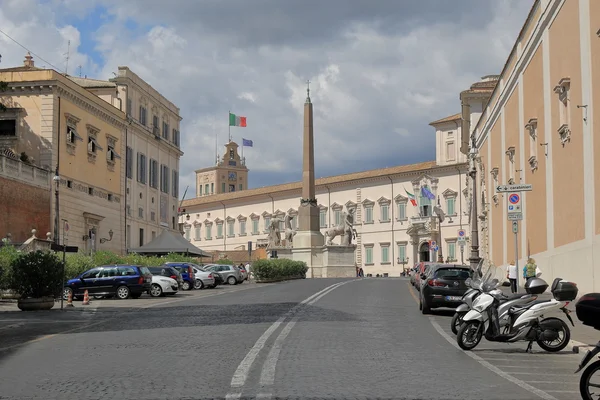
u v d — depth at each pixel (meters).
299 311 24.34
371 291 38.78
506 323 15.09
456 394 9.97
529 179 38.88
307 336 16.81
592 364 9.21
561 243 31.34
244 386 10.34
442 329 19.38
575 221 28.86
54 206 55.62
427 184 99.12
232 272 59.53
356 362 12.88
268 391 9.94
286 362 12.71
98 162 64.12
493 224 53.62
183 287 47.56
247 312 24.28
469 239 92.19
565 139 30.16
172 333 17.84
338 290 39.59
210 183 175.00
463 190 94.88
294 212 116.31
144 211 74.81
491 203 54.41
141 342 16.05
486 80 74.50
